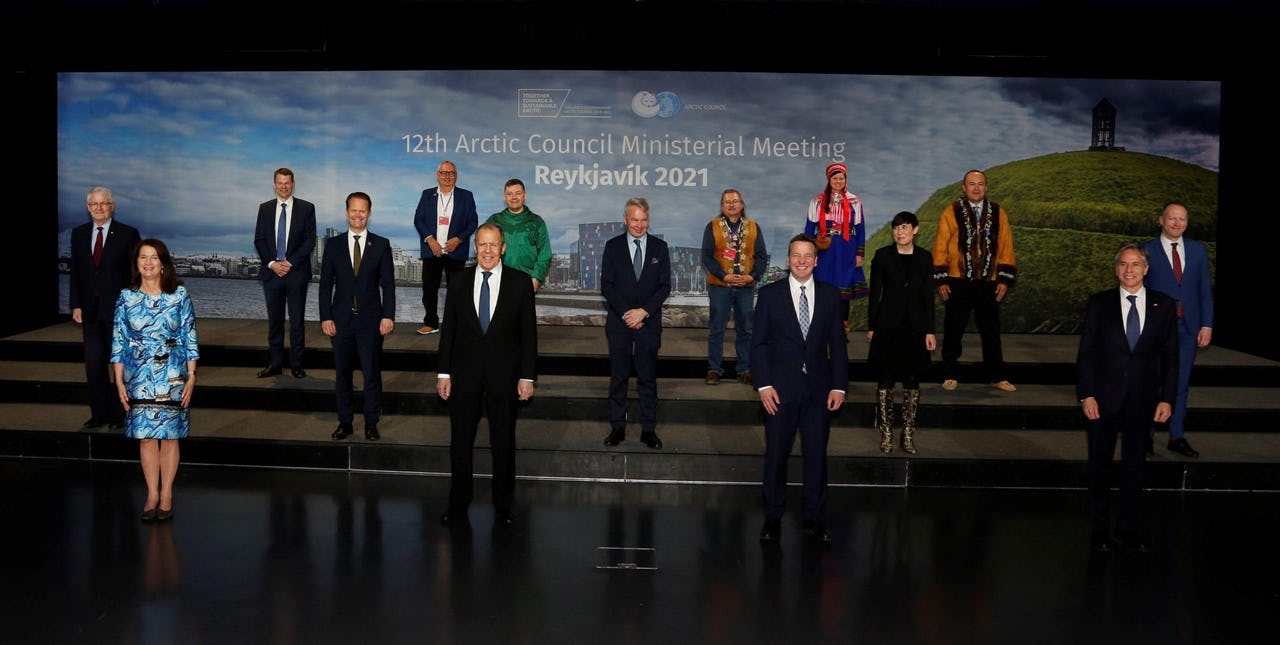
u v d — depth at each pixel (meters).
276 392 7.38
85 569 4.82
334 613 4.36
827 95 9.16
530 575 4.84
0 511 5.70
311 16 8.64
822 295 5.24
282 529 5.46
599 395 7.33
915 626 4.33
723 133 9.18
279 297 7.73
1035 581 4.89
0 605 4.39
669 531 5.54
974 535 5.58
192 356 5.52
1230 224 8.98
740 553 5.21
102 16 8.80
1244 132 8.80
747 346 7.77
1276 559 5.27
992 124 9.21
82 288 6.78
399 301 9.42
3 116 8.82
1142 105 9.18
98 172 9.27
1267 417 7.26
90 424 6.91
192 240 9.39
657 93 9.16
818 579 4.86
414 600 4.52
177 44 8.84
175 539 5.27
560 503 6.02
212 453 6.68
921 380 8.03
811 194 9.24
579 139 9.20
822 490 5.41
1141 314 5.23
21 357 8.23
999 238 7.68
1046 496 6.36
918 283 6.48
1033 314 9.45
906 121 9.20
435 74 9.16
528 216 7.61
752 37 8.84
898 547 5.35
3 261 8.85
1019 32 8.55
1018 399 7.42
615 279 6.52
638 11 8.80
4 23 8.74
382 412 7.36
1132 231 9.29
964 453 6.61
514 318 5.50
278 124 9.24
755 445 6.70
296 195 9.30
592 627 4.26
